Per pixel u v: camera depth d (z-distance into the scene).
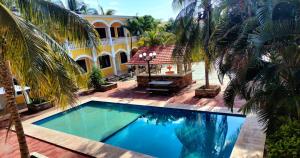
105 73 23.16
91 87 16.25
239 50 5.53
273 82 5.01
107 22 21.88
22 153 5.69
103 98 14.04
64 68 5.02
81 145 7.55
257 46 4.35
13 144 8.25
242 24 5.95
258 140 6.55
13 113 5.43
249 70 5.40
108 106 13.06
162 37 17.33
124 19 24.28
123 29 25.59
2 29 3.86
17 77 5.28
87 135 9.32
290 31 4.27
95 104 13.65
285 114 4.88
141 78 15.95
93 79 16.05
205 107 10.12
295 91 4.74
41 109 12.56
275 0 4.55
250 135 6.88
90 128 10.05
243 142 6.52
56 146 7.72
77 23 5.45
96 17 20.58
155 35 17.45
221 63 6.54
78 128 10.16
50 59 4.29
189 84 15.13
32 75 3.84
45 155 7.15
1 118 11.55
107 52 22.20
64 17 5.27
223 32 6.73
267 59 5.30
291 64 4.48
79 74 5.73
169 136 8.69
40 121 11.08
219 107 9.92
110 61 23.94
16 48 3.86
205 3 9.98
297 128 4.93
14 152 7.61
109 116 11.41
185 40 11.47
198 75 18.70
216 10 8.44
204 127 9.27
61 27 5.47
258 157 5.75
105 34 22.94
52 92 4.68
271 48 4.67
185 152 7.43
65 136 8.45
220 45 6.52
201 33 10.85
